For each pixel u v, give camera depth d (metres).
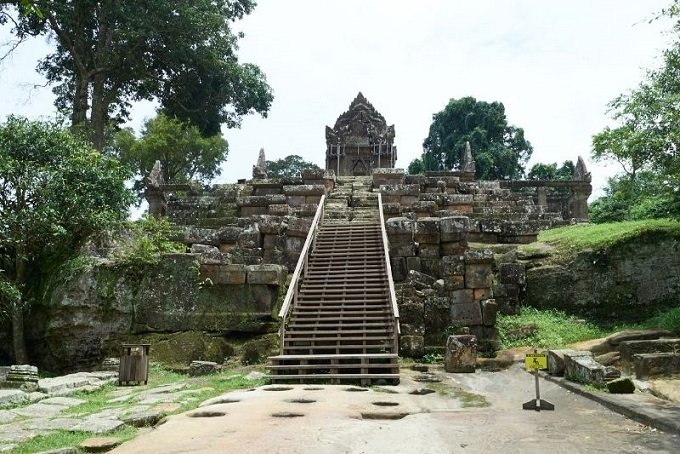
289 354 11.44
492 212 22.69
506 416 7.05
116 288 14.59
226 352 13.61
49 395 9.38
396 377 9.92
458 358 11.27
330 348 11.32
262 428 6.11
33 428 6.74
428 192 24.95
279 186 25.95
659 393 7.80
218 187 27.69
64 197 14.21
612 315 13.96
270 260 16.89
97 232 15.54
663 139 11.58
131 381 10.83
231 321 13.85
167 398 8.89
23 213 13.81
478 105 51.81
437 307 13.32
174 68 29.58
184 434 5.97
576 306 14.31
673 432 5.70
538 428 6.29
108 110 30.75
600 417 6.82
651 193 12.95
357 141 43.22
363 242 15.91
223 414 7.10
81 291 14.75
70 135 15.64
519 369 11.13
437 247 15.52
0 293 14.48
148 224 17.23
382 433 6.02
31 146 14.39
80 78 28.67
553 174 47.97
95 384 10.66
